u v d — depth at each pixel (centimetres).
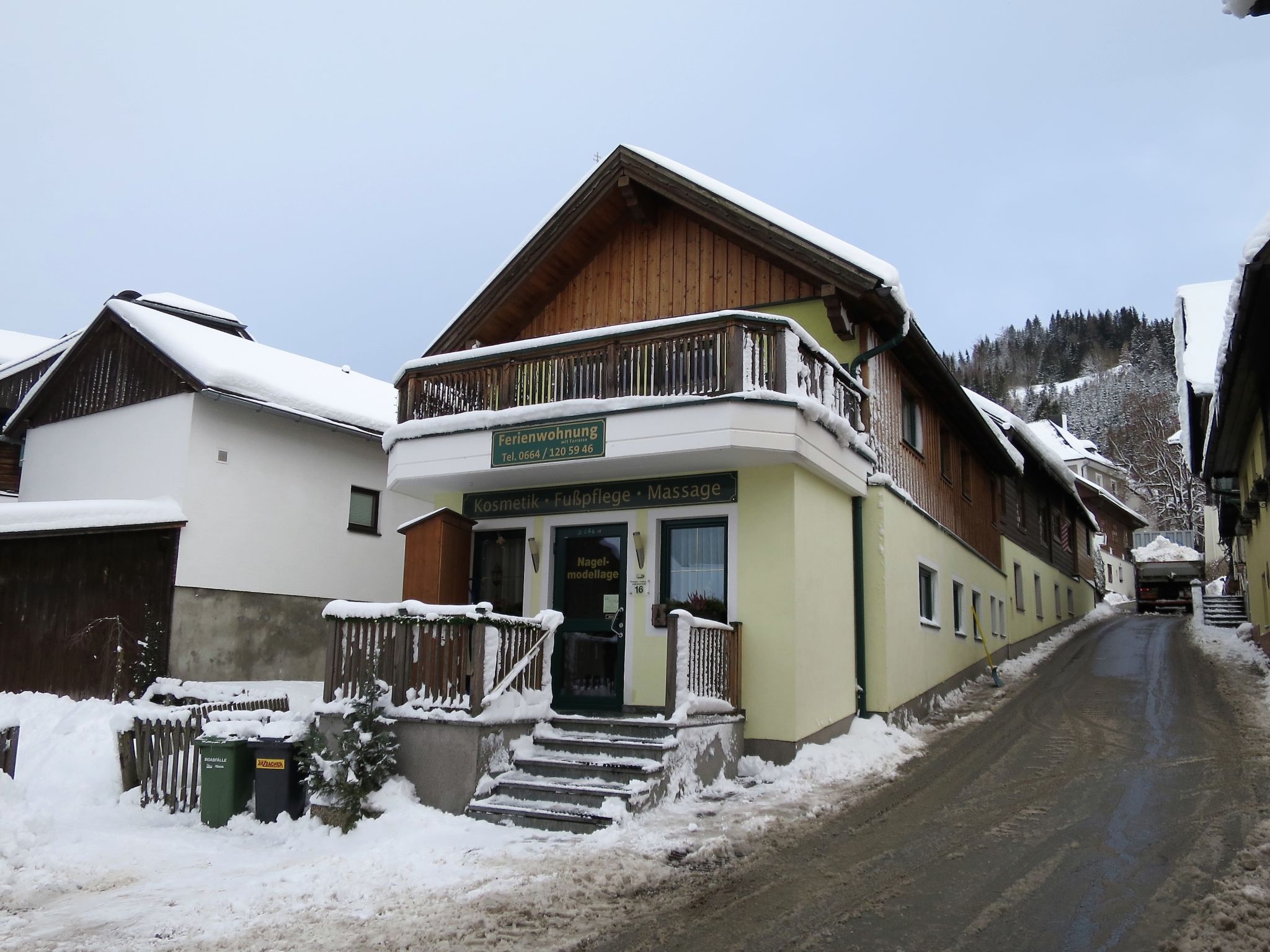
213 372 1630
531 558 1264
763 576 1109
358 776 859
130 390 1766
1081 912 600
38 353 2177
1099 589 4538
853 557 1307
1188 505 6600
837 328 1257
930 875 686
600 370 1159
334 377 2217
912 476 1527
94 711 1384
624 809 822
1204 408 1762
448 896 652
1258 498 1694
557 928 591
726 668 1065
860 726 1228
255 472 1728
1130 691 1595
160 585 1567
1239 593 3056
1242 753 1051
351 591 1884
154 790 987
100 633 1499
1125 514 5738
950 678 1658
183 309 2466
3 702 1427
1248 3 564
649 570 1181
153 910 650
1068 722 1333
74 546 1524
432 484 1284
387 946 568
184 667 1574
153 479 1672
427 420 1230
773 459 1095
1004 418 2355
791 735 1061
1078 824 802
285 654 1741
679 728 931
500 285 1477
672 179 1336
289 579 1762
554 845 767
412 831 819
